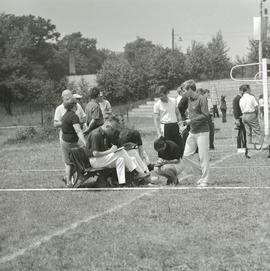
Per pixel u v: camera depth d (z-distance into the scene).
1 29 79.94
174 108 14.42
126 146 12.49
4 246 7.72
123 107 62.62
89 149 12.20
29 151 23.09
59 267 6.76
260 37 27.33
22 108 74.19
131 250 7.32
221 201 10.21
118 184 12.30
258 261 6.81
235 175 13.60
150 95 66.12
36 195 11.46
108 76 66.00
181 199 10.50
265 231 8.09
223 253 7.14
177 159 12.46
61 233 8.27
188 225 8.55
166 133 14.38
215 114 52.72
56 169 16.23
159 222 8.77
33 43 92.88
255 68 65.62
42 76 84.31
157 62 66.38
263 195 10.75
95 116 14.55
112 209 9.81
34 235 8.23
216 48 70.50
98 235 8.07
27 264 6.86
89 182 13.05
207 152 12.04
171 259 6.95
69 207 10.09
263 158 17.30
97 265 6.79
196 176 13.15
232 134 29.06
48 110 64.06
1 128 48.53
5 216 9.49
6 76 75.12
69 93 12.39
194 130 12.05
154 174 13.72
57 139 29.89
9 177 14.57
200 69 70.06
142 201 10.42
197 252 7.20
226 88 64.31
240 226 8.38
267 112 22.17
